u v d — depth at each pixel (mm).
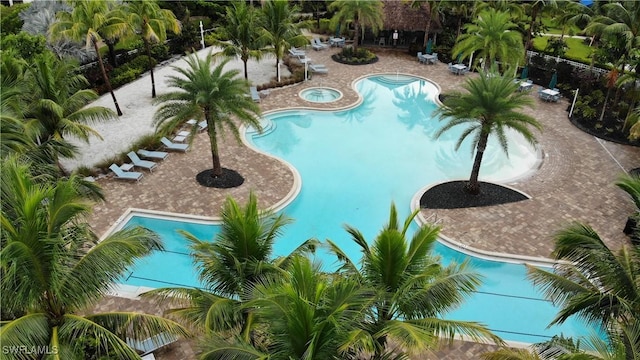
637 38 27641
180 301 12344
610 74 28984
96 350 10562
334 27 41781
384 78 38188
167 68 37562
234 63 39875
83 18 26188
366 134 28812
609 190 22391
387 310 10453
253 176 23000
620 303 10195
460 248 18391
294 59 40781
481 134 20359
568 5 37844
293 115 31109
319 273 11016
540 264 17609
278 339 8828
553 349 10453
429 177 24109
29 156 15484
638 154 25844
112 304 15180
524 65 36281
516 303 16312
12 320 9203
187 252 18172
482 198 21656
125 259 9836
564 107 32344
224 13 50219
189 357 13117
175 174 22844
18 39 26609
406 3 43719
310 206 21391
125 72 34469
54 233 9422
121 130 27000
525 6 41562
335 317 8859
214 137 21312
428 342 8836
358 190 22750
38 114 19109
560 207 21016
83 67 32969
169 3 46281
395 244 10164
